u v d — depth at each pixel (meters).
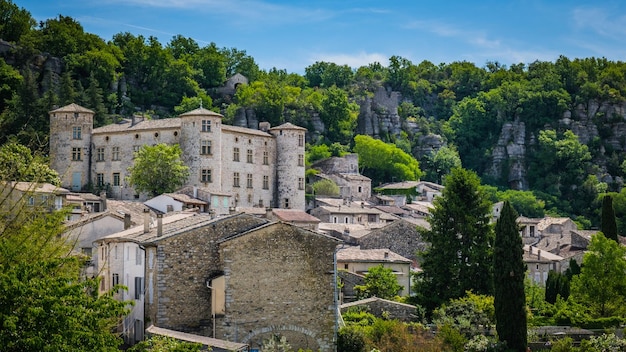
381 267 108.44
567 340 84.50
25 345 36.88
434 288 101.69
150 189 164.25
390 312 92.75
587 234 174.75
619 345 85.75
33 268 39.44
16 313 37.53
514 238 86.31
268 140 183.75
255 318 73.00
